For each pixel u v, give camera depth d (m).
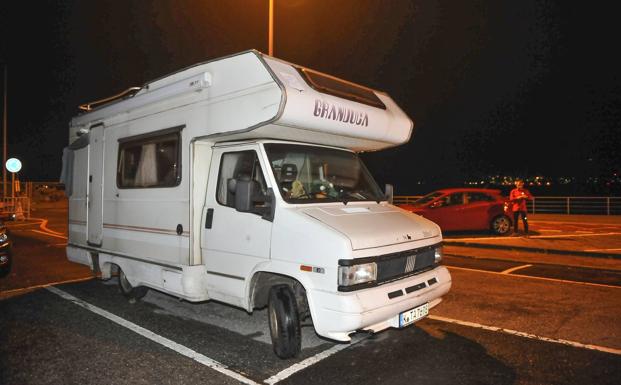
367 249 4.17
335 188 5.35
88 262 7.35
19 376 4.23
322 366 4.47
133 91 6.62
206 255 5.26
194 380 4.16
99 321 5.90
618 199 21.53
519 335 5.30
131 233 6.29
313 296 4.15
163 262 5.72
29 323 5.81
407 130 6.09
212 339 5.24
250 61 4.73
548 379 4.16
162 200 5.72
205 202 5.33
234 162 5.12
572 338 5.19
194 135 5.29
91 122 7.43
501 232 14.80
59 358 4.66
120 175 6.59
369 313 4.00
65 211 28.45
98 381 4.14
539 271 9.11
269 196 4.64
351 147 5.96
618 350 4.82
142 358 4.67
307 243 4.24
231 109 4.86
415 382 4.11
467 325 5.67
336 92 5.11
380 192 5.84
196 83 5.19
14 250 12.04
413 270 4.70
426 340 5.17
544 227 17.06
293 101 4.45
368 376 4.25
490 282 8.07
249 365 4.50
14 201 22.80
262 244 4.64
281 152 5.01
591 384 4.05
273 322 4.68
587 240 13.28
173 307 6.56
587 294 7.18
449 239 13.85
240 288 4.86
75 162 7.95
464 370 4.36
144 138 6.07
